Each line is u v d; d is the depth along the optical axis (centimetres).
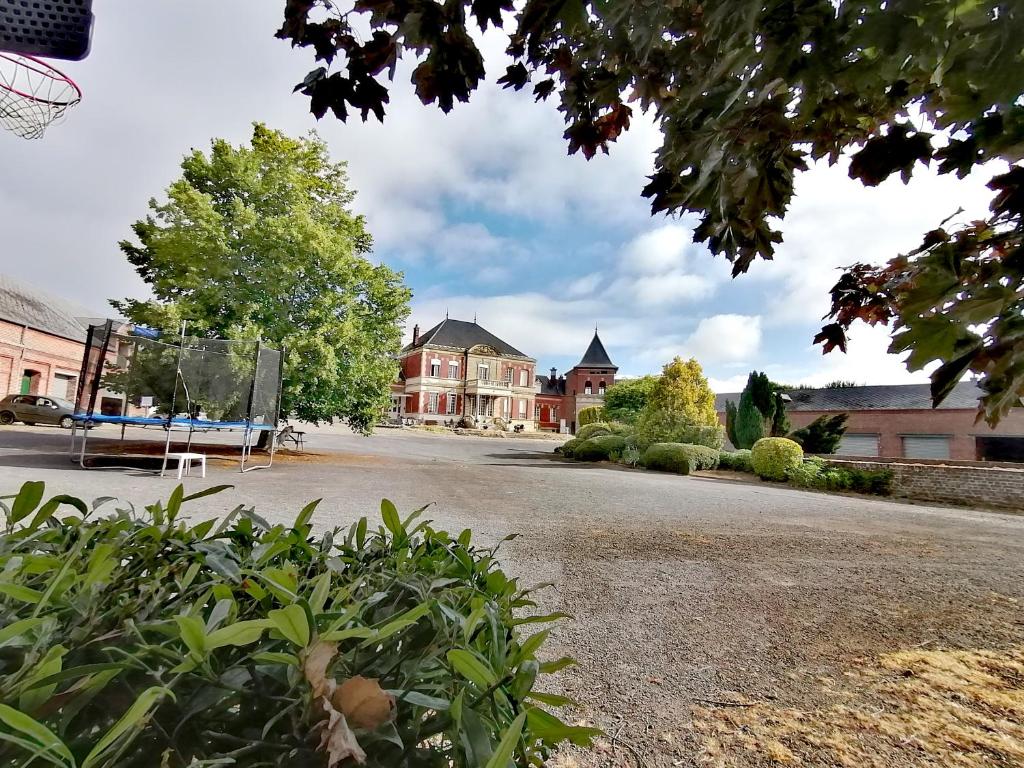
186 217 1022
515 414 4691
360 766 46
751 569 380
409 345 4909
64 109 361
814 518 662
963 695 194
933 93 101
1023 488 881
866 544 498
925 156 107
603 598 298
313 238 1073
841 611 291
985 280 80
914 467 1014
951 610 298
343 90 111
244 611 71
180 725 46
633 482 1020
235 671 52
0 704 38
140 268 1110
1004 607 307
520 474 1090
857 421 2239
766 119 105
